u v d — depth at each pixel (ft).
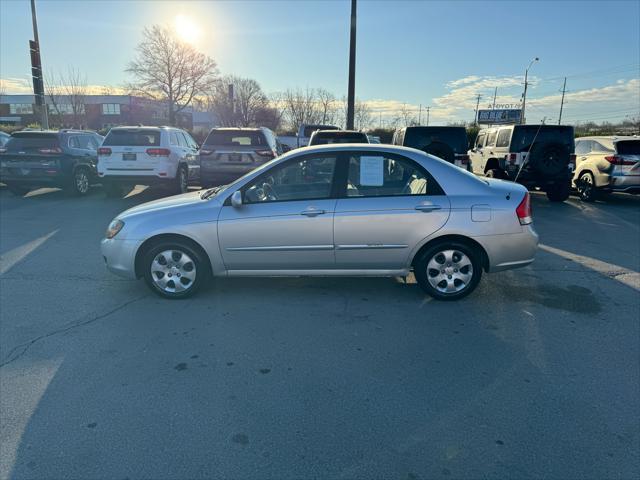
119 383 10.82
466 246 15.60
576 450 8.66
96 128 218.79
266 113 197.47
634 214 34.86
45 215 31.96
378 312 15.05
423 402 10.14
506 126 43.06
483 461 8.38
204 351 12.39
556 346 12.80
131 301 15.92
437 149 35.06
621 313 15.15
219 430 9.19
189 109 239.09
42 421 9.42
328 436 9.04
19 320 14.30
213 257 15.75
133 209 16.89
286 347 12.63
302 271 15.92
